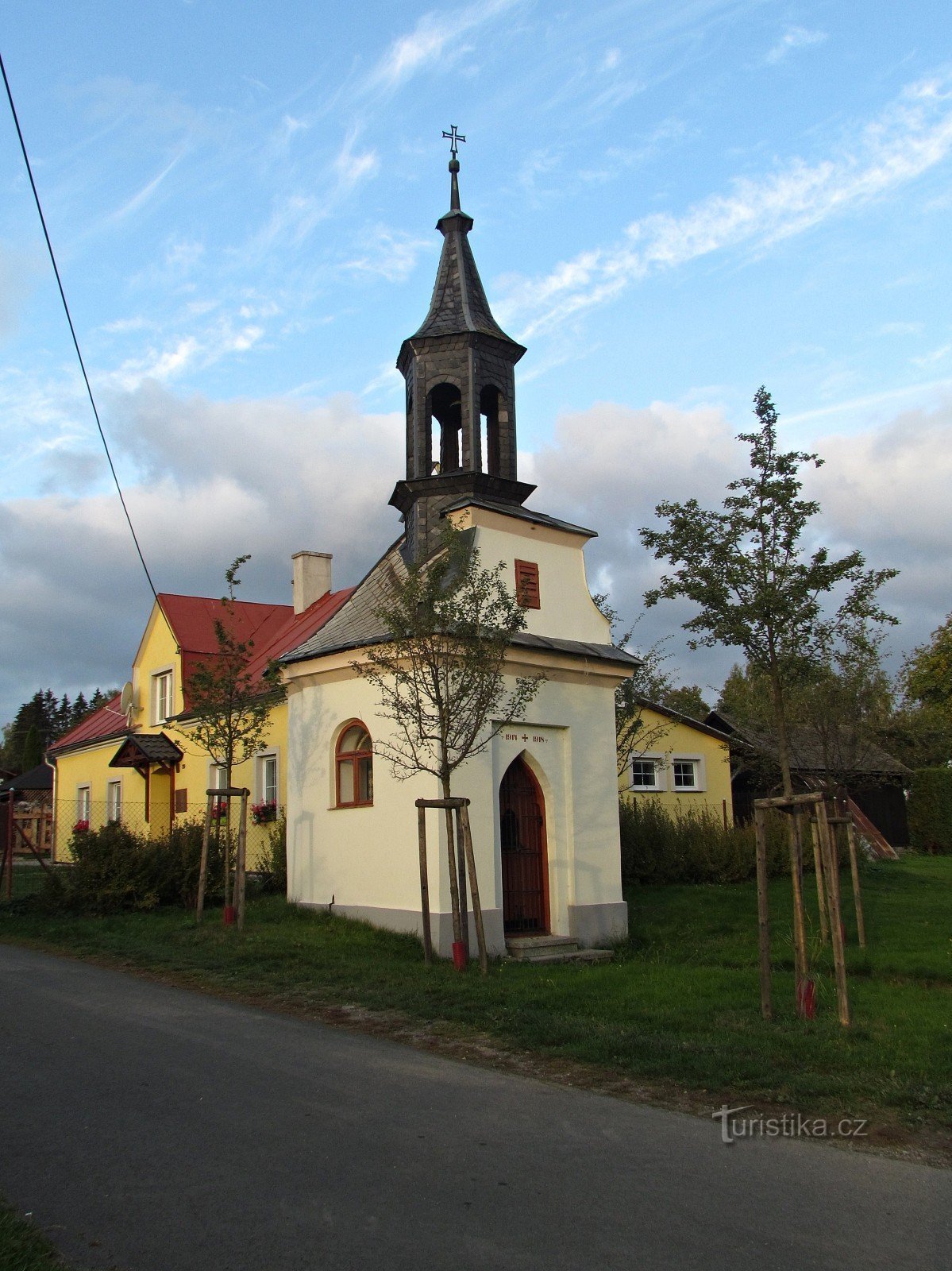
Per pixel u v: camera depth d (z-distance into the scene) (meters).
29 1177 5.96
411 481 18.38
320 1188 5.82
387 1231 5.26
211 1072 8.26
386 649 14.97
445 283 19.64
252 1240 5.14
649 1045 9.02
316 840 17.41
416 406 18.77
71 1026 9.85
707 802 29.83
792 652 13.34
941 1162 6.49
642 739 27.05
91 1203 5.59
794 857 10.62
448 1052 9.23
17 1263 4.71
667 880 23.09
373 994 11.45
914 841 37.59
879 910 18.61
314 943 14.60
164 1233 5.22
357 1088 7.89
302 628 26.55
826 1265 4.98
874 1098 7.66
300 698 18.11
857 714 18.45
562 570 18.33
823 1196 5.90
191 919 16.94
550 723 17.02
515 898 16.41
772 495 12.99
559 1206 5.65
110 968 13.31
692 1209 5.66
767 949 10.41
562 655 17.11
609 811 17.75
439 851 14.99
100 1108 7.25
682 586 13.33
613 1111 7.47
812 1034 9.49
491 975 12.91
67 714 100.75
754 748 23.50
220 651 17.56
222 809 19.64
